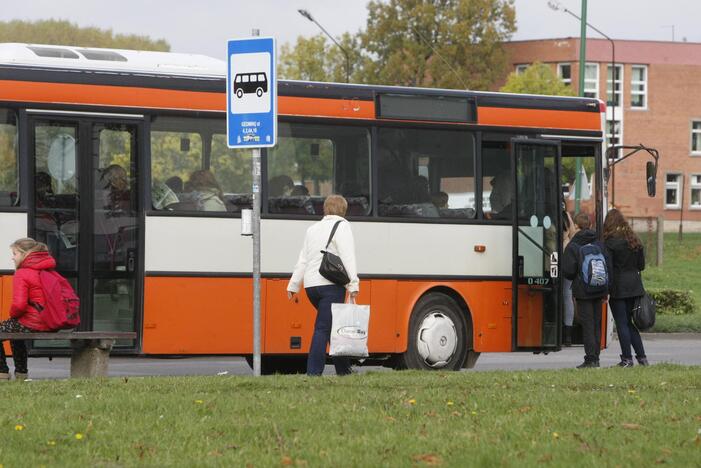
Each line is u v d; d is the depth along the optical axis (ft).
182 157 76.84
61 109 74.08
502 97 86.38
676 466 41.55
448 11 401.49
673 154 447.83
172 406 53.62
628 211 444.55
